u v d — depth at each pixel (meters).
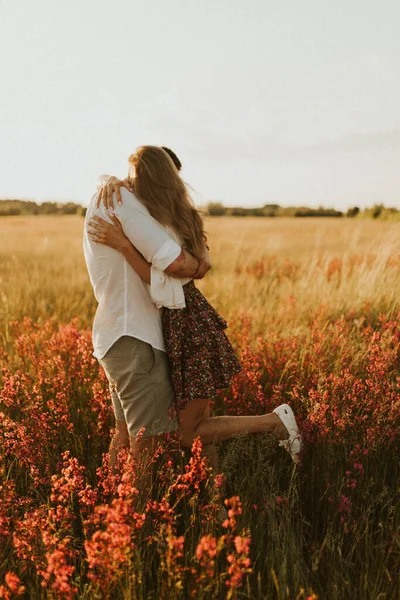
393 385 2.88
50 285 7.37
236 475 2.56
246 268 8.13
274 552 2.05
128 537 1.64
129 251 2.25
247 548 1.59
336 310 4.91
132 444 2.37
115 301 2.30
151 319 2.31
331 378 2.95
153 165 2.33
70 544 2.12
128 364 2.28
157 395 2.31
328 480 2.48
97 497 2.13
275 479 2.44
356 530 2.16
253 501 2.37
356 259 6.20
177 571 1.71
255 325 4.73
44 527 1.96
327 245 9.08
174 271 2.23
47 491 2.44
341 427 2.62
